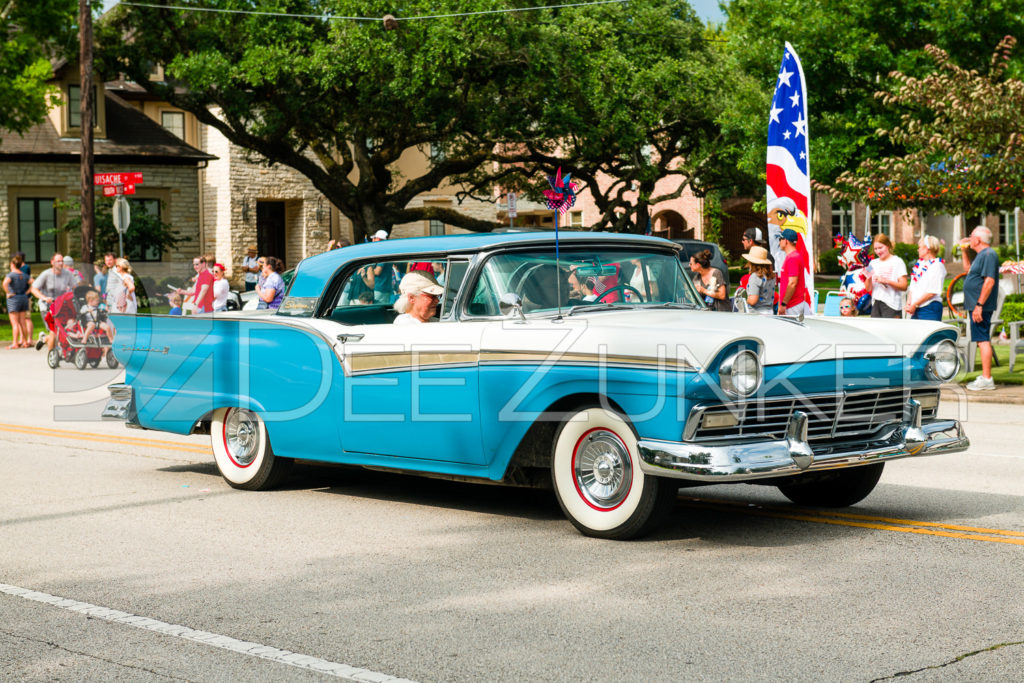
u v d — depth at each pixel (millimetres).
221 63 28234
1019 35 25203
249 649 4566
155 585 5598
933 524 6703
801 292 11555
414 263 7336
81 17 24625
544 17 30234
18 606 5246
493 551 6195
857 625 4734
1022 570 5609
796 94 12984
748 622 4805
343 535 6680
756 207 37812
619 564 5844
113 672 4320
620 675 4188
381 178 31953
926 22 26094
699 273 13328
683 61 34062
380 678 4199
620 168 39219
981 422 11609
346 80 28328
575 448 6434
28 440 11078
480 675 4215
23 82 30141
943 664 4234
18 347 23906
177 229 37875
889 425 6520
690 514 7086
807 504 7363
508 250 6934
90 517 7289
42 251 35906
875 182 19094
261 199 43500
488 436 6656
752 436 5980
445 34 27078
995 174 17438
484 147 33750
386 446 7199
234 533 6773
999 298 15016
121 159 36781
